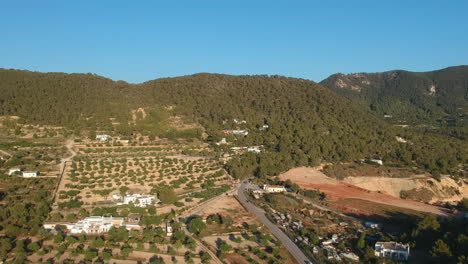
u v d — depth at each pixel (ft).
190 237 449.89
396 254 414.21
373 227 514.27
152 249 410.11
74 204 515.09
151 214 506.48
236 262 394.11
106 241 424.46
